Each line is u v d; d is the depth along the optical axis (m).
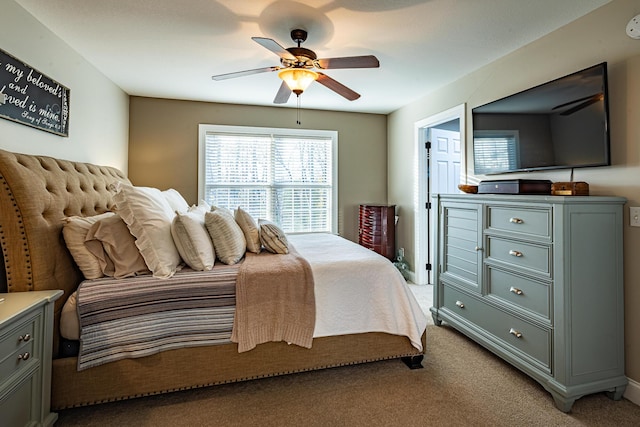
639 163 1.81
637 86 1.83
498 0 1.95
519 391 1.90
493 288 2.25
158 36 2.39
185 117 3.99
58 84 2.37
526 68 2.53
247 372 1.85
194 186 4.03
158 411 1.72
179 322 1.74
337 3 1.98
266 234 2.38
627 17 1.87
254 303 1.84
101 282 1.71
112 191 2.63
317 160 4.57
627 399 1.84
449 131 4.26
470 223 2.47
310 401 1.81
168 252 1.86
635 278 1.83
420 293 3.76
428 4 1.99
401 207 4.46
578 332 1.75
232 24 2.23
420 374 2.09
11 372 1.23
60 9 2.03
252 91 3.66
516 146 2.52
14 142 1.94
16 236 1.54
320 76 2.33
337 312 1.99
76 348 1.65
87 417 1.66
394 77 3.26
